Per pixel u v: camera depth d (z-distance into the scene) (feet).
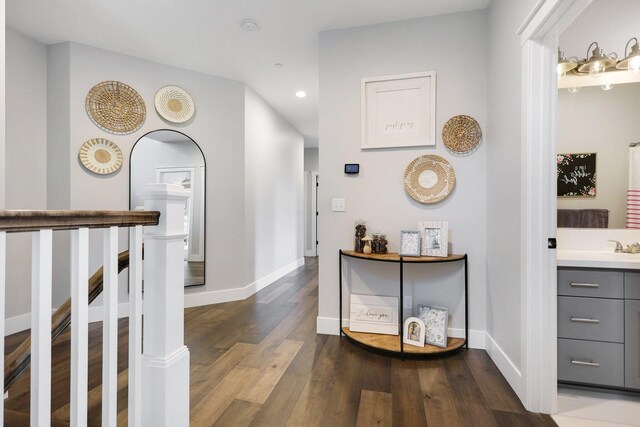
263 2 7.52
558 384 6.15
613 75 7.15
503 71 6.49
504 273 6.44
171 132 10.74
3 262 2.31
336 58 8.52
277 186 15.60
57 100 9.34
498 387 6.00
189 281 11.07
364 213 8.32
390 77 8.09
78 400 2.92
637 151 7.05
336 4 7.54
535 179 5.32
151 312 3.90
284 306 11.14
